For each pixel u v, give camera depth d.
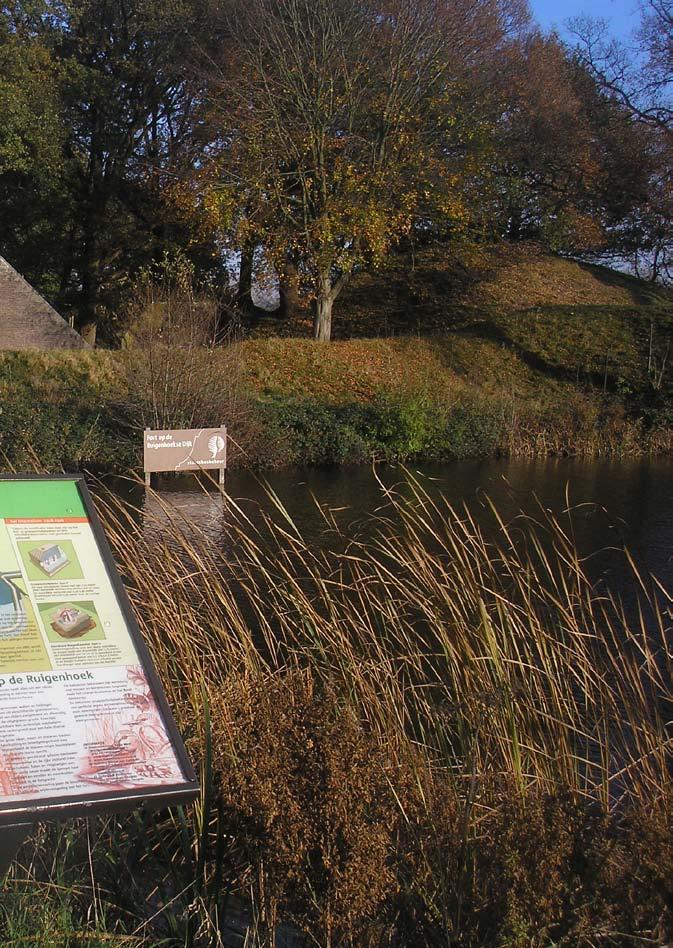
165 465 15.56
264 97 27.80
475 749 4.22
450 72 28.45
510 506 15.33
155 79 31.91
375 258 28.27
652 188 37.12
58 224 32.94
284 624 5.60
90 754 2.62
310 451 20.14
